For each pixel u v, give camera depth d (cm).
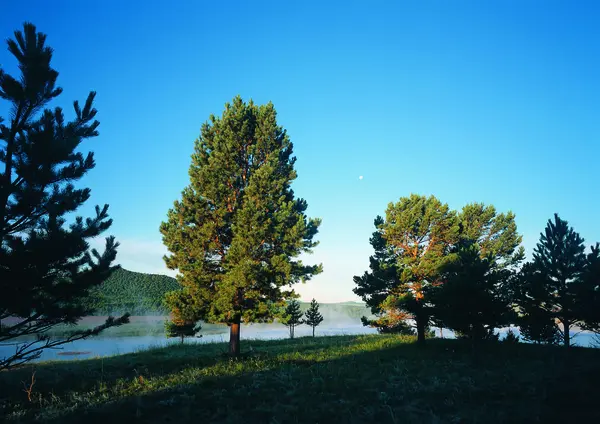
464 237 2938
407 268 2730
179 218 2264
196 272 2180
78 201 1091
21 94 990
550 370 1490
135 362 1978
